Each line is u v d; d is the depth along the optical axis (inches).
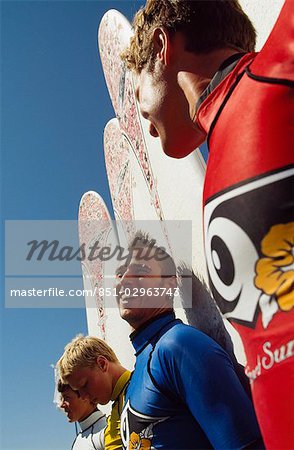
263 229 30.9
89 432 100.6
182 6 41.2
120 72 116.6
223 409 54.8
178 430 59.9
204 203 36.0
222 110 36.0
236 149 33.2
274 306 29.5
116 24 116.4
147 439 60.9
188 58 41.4
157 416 60.8
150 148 105.0
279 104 32.1
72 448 105.4
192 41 41.3
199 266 81.6
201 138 45.5
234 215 32.4
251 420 54.3
